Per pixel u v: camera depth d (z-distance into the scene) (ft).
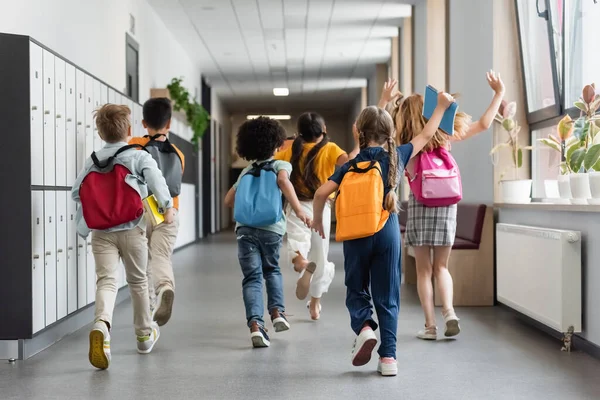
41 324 13.12
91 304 16.98
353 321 11.34
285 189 13.74
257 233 13.99
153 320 13.92
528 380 11.07
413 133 14.03
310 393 10.33
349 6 33.14
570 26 17.13
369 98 55.98
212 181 61.11
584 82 16.66
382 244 11.23
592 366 12.03
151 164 12.32
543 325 15.37
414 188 14.26
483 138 21.17
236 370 11.81
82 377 11.37
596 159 13.65
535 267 14.56
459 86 25.09
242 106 74.54
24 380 11.19
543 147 19.11
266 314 18.08
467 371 11.68
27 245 12.60
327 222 16.05
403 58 35.96
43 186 13.41
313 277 16.24
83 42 22.33
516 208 17.48
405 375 11.42
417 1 32.27
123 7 28.27
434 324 14.52
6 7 15.88
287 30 38.42
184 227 43.21
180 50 42.88
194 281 25.27
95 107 17.29
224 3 32.63
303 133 15.87
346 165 11.52
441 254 14.60
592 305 12.82
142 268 12.82
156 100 14.57
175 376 11.41
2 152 12.64
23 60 12.71
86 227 12.62
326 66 49.93
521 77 20.08
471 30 23.07
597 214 12.59
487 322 16.56
